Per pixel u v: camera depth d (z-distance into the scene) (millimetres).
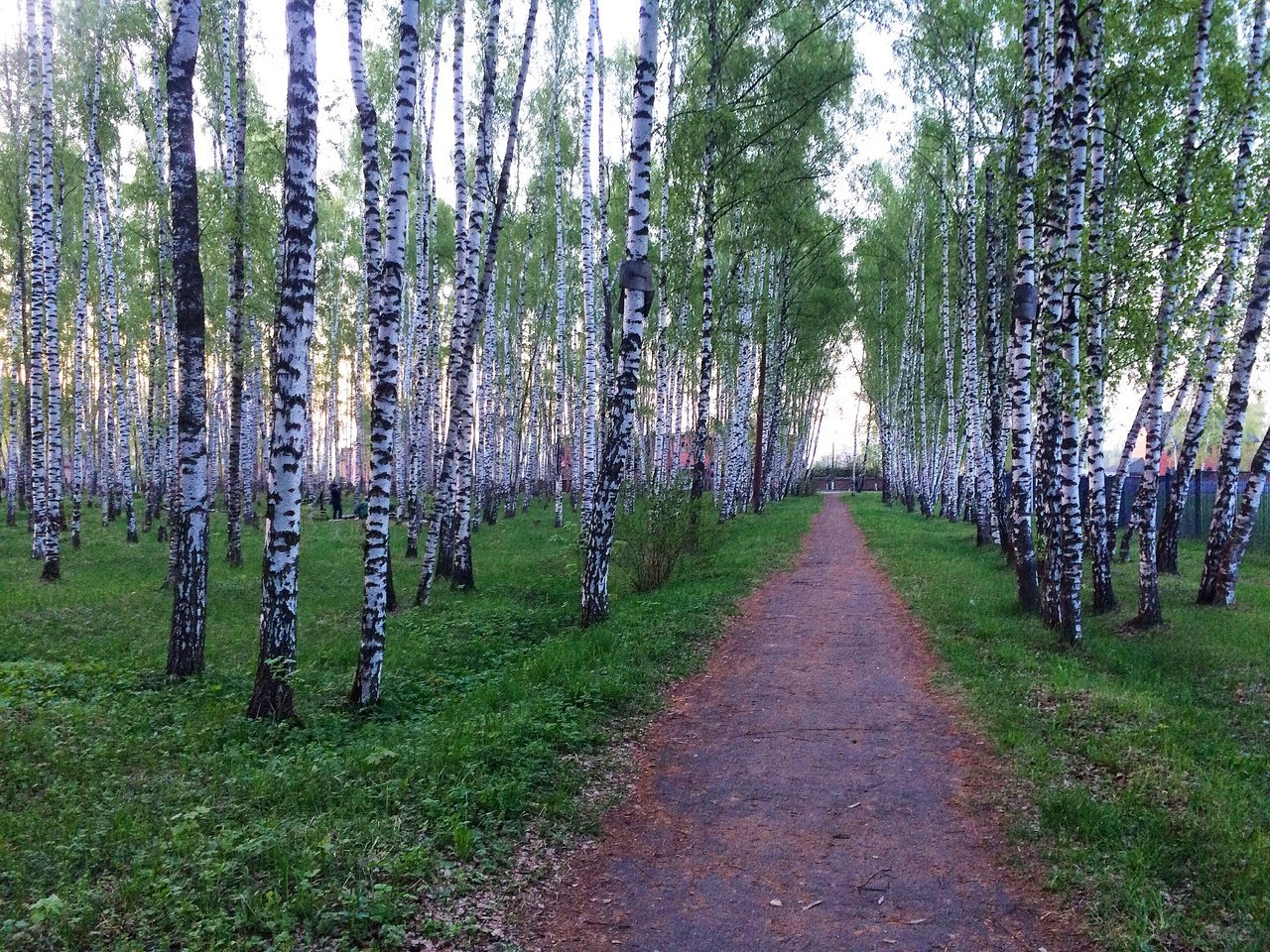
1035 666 9328
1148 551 11430
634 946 4336
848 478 84688
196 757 6543
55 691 8195
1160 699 7996
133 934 3992
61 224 24922
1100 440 12883
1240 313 14750
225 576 16641
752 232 25594
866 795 6270
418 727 7500
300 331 7621
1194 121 11008
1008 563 17875
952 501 32188
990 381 19828
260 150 20625
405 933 4184
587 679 8758
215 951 3889
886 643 11211
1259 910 4289
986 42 18922
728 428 34906
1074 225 10141
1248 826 5219
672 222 22156
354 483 46062
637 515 16094
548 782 6215
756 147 20672
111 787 5875
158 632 11547
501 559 20828
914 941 4367
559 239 28125
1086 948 4211
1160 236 11469
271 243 19172
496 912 4555
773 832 5699
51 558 16016
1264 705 7957
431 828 5293
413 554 21234
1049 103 14016
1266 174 11727
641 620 12141
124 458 25984
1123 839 5156
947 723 7859
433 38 21312
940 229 28453
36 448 19422
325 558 20469
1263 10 11570
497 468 38812
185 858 4715
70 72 20156
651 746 7426
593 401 22891
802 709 8430
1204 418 15625
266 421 35656
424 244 24797
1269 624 11047
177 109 8805
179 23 8812
